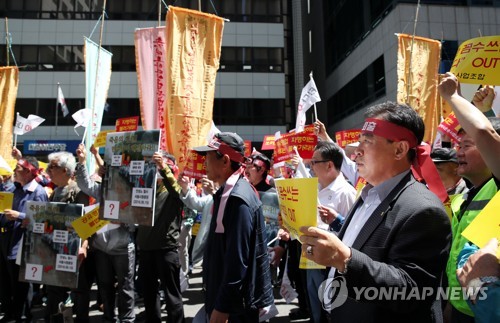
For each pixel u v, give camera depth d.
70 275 4.00
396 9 17.83
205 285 2.88
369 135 1.95
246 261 2.59
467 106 1.89
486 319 1.64
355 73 22.91
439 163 3.69
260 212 2.78
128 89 25.44
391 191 1.86
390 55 18.53
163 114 5.40
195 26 5.38
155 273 4.45
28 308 5.20
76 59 25.14
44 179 7.54
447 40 17.48
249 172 5.15
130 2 25.75
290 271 5.50
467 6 17.72
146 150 3.74
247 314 2.64
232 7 26.95
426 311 1.67
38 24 25.02
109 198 3.83
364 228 1.83
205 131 5.25
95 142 4.95
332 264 1.52
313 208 1.62
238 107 26.42
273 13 27.47
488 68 2.73
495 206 1.64
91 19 25.48
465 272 1.64
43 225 4.15
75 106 24.89
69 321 4.16
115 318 4.69
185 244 6.24
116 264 4.48
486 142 1.79
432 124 6.49
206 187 4.50
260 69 26.88
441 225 1.62
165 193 4.45
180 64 5.23
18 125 7.77
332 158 3.97
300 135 4.91
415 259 1.59
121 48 25.55
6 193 4.92
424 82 6.55
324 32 28.39
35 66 24.84
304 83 29.95
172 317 4.34
